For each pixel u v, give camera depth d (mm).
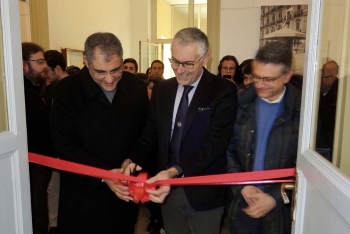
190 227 1423
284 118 1247
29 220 1197
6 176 1060
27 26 3973
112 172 1346
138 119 1565
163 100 1414
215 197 1374
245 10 3814
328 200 762
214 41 3928
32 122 1798
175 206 1431
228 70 3023
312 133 983
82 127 1482
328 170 791
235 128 1360
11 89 1064
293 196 1074
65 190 1562
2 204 1042
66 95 1475
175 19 8414
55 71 2682
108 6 6461
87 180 1514
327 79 935
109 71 1336
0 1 1011
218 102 1325
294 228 1055
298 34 3707
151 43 7535
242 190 1309
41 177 1927
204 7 7766
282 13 3723
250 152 1314
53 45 4539
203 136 1334
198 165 1270
